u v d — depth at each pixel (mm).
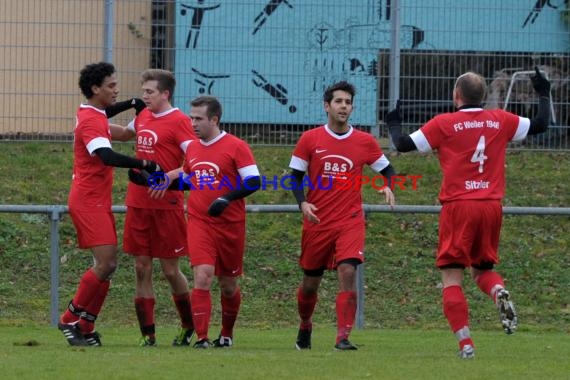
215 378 23188
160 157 31547
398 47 54594
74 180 30984
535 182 52438
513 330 27141
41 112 54469
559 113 55281
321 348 31766
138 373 23906
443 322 41062
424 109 54844
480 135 27188
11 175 51344
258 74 54969
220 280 31484
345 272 29922
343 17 54781
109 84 30625
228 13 54844
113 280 43625
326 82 54969
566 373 24781
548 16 55281
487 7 55062
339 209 30250
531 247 47031
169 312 41594
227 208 30312
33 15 54094
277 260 45594
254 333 37188
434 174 53000
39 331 36312
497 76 55188
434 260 45844
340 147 30312
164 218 31438
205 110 30062
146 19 54625
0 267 44344
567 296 43469
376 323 40969
